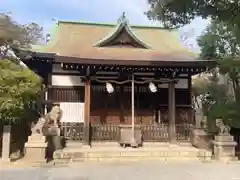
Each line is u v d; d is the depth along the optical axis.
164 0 11.03
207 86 23.09
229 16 11.07
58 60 12.97
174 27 12.36
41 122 11.41
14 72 11.58
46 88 15.03
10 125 11.16
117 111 15.88
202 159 12.16
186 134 14.82
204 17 11.50
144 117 16.08
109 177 8.78
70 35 19.03
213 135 13.40
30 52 13.64
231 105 14.93
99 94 15.76
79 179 8.49
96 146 13.52
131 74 14.59
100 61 13.32
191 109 15.92
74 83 15.42
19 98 11.21
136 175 9.09
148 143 14.41
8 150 10.70
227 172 9.67
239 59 16.67
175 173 9.45
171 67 14.09
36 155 10.79
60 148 12.74
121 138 13.54
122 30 16.81
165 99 16.34
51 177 8.74
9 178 8.56
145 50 17.25
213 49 22.48
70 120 15.13
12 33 18.17
